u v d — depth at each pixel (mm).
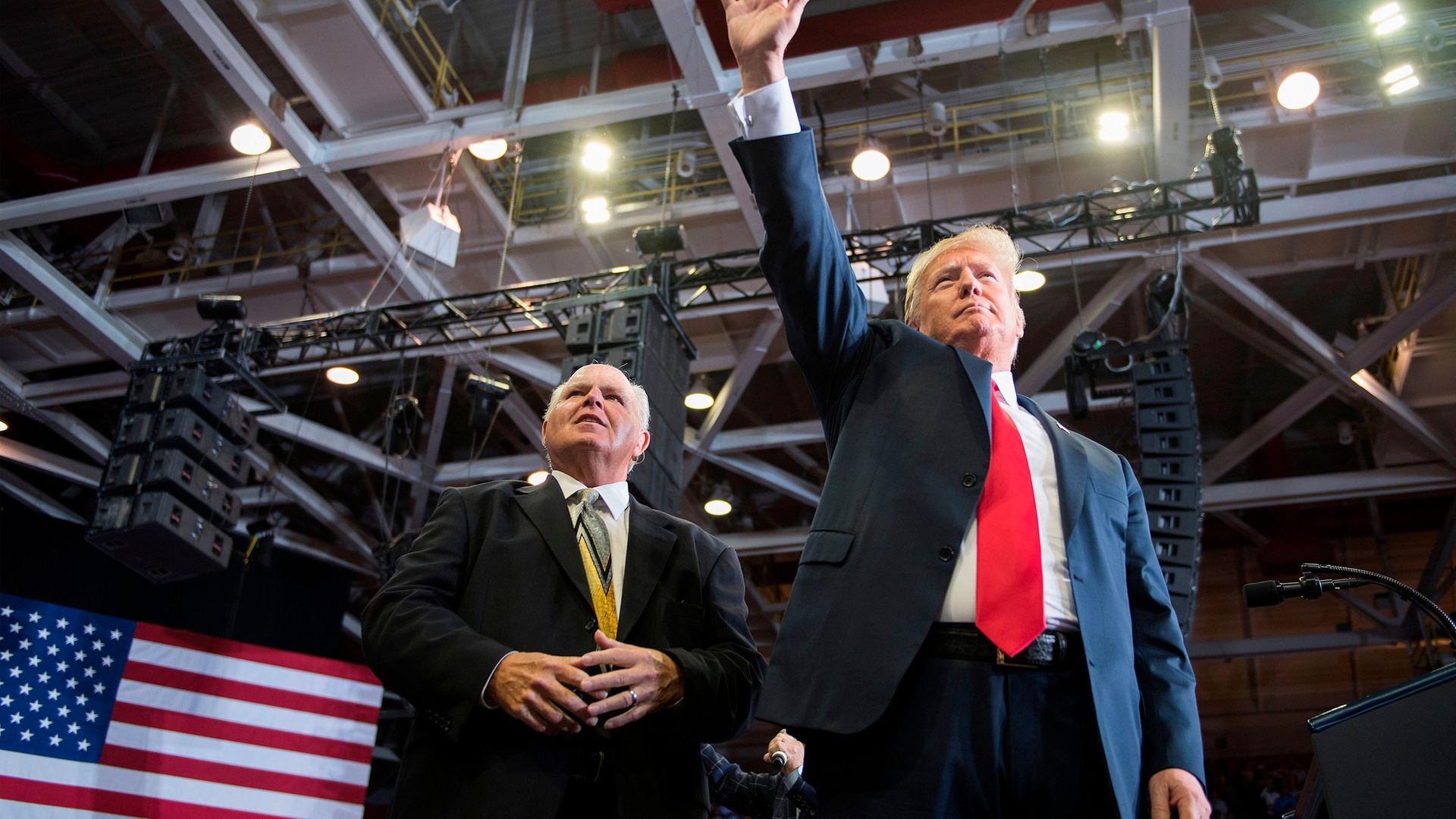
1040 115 10141
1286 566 15805
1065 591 1858
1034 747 1706
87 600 12633
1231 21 9836
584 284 9383
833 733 1660
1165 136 8797
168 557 9133
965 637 1760
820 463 14898
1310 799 2012
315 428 11953
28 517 12508
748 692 2273
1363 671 16250
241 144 8820
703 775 2311
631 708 2078
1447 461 11844
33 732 8086
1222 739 16625
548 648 2230
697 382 11898
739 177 8930
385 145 8859
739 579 2607
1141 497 2242
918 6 8148
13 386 11625
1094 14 7883
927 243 8797
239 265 11641
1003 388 2211
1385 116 8797
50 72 10484
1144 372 8625
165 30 10047
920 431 1978
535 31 10273
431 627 2125
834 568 1869
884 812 1650
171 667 8797
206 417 9516
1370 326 12211
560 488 2559
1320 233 9883
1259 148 9078
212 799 8570
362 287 10688
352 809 9078
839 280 2096
